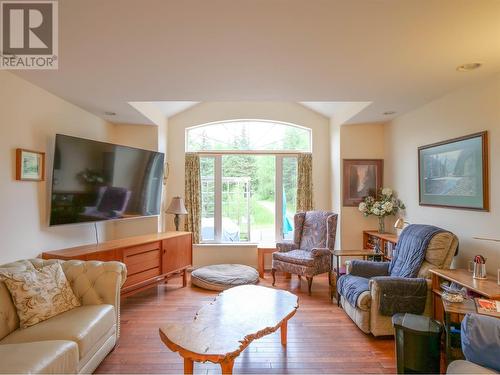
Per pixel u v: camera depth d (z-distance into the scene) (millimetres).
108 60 2350
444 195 3240
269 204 5402
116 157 3797
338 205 4863
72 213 3225
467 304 2145
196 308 3510
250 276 4375
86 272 2570
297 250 4652
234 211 5406
